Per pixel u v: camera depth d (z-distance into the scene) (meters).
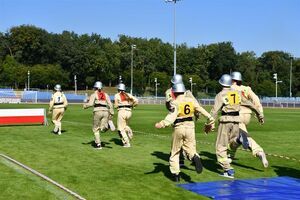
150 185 8.74
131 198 7.72
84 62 117.62
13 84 107.69
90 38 134.62
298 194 8.17
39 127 21.16
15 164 10.84
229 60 125.69
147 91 115.12
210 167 10.85
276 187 8.73
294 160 12.10
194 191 8.32
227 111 9.89
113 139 16.42
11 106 47.28
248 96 11.02
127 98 14.32
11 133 18.31
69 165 10.82
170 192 8.20
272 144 15.72
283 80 120.38
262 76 122.50
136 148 14.01
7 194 7.88
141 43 126.19
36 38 120.00
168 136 17.61
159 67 124.38
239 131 10.34
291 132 20.17
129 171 10.12
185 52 124.81
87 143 15.15
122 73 117.75
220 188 8.58
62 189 8.29
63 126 21.62
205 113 9.24
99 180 9.13
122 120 14.25
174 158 9.17
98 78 120.19
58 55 119.44
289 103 62.69
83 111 36.50
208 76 126.44
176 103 8.92
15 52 121.88
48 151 13.13
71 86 120.38
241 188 8.61
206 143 15.62
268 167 10.98
